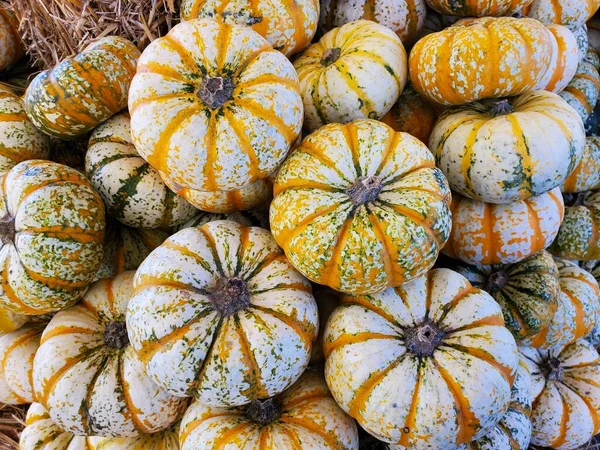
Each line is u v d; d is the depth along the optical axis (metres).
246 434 0.32
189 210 0.41
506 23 0.37
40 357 0.36
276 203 0.33
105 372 0.35
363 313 0.33
